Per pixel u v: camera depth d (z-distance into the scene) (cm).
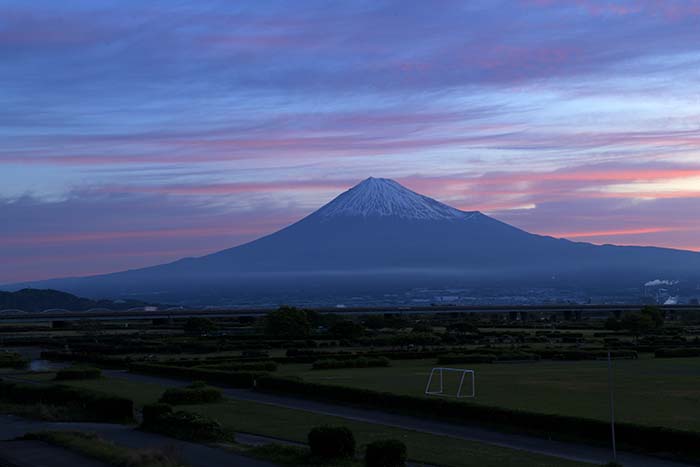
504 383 8519
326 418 6072
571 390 7806
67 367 11069
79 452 4025
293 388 7588
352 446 4100
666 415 6103
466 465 4272
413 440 5084
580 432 5072
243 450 4334
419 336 15038
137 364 10412
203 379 9088
